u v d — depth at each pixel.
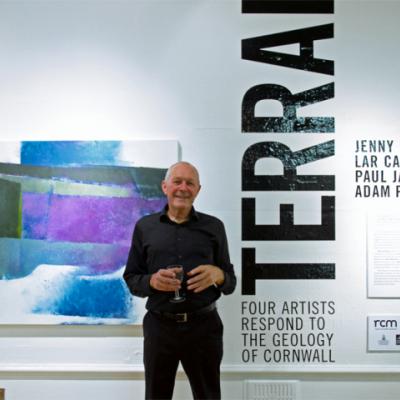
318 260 2.34
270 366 2.32
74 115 2.38
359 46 2.37
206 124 2.37
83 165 2.33
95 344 2.33
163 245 1.95
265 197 2.36
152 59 2.37
